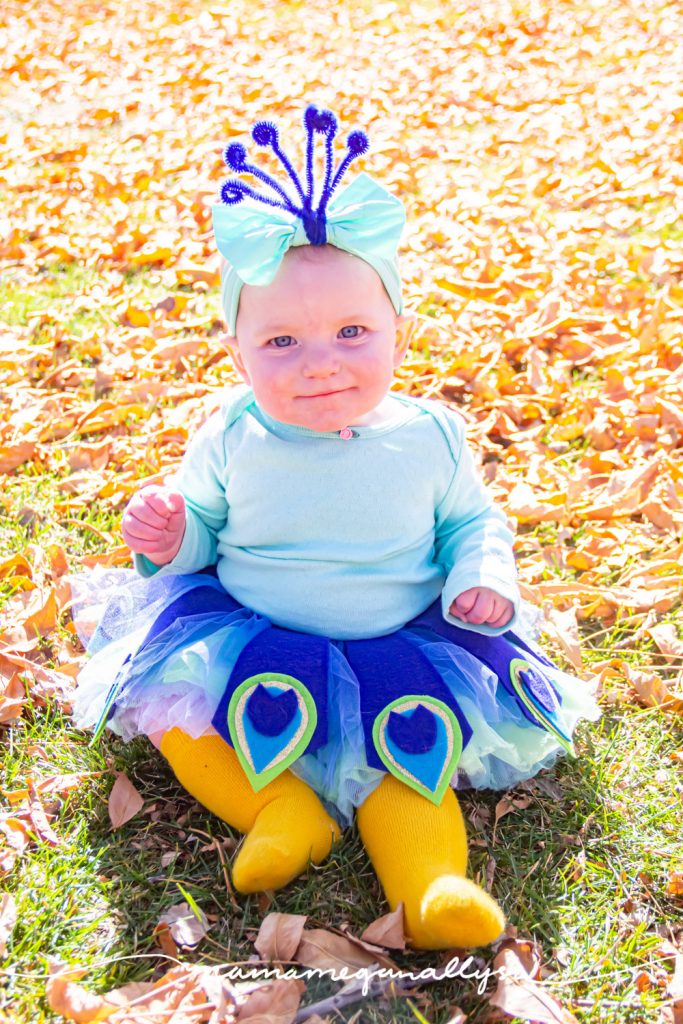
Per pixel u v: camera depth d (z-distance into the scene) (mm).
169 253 4812
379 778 2033
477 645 2191
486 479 3393
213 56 8281
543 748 2232
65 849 2117
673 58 7488
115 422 3619
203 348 4035
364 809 2027
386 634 2201
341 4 9617
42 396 3764
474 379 3840
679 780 2322
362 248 1962
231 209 1963
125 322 4297
